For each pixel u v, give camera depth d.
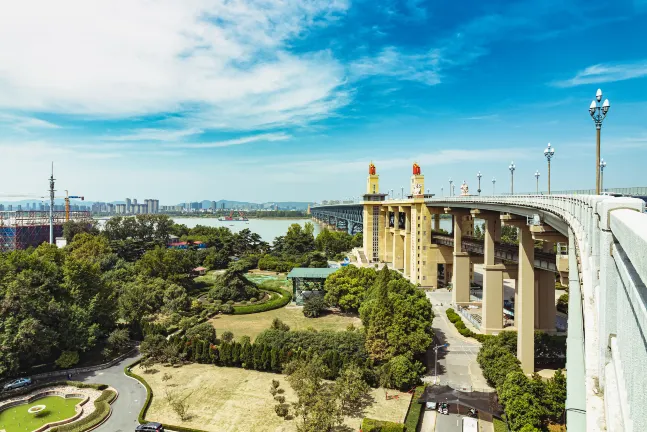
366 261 148.88
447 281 114.06
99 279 74.75
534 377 47.66
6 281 62.12
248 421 46.06
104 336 69.94
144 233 170.38
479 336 71.00
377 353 57.00
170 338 68.62
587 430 10.46
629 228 8.34
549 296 69.56
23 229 149.50
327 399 43.78
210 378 57.41
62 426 44.72
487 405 45.19
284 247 163.62
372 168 156.12
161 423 45.81
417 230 110.25
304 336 63.03
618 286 10.75
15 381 54.25
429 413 47.94
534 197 50.28
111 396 51.72
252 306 92.19
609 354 12.57
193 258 137.88
